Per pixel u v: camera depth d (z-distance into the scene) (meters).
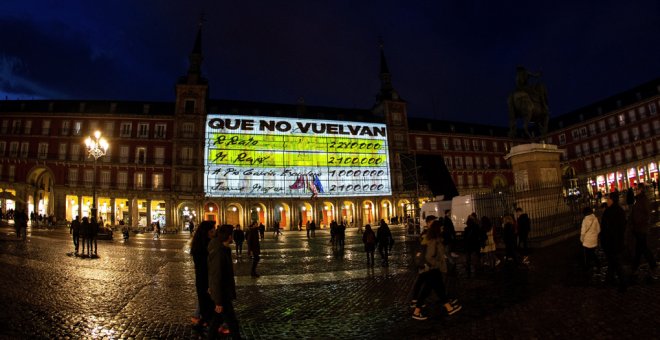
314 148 60.88
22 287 9.79
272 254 21.00
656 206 21.27
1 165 51.31
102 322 7.26
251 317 7.84
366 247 15.14
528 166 16.84
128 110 57.72
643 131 61.81
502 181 75.62
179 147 56.06
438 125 74.56
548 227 15.95
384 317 7.33
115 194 52.84
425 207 24.83
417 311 6.95
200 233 6.52
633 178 63.16
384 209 64.38
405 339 5.99
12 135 52.47
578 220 18.67
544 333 5.71
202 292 6.30
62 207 51.28
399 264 15.16
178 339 6.36
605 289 7.80
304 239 33.81
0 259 14.08
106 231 28.80
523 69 18.80
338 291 10.27
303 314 7.97
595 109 70.19
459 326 6.40
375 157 64.44
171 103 60.88
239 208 57.38
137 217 53.66
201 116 57.25
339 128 62.81
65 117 54.41
